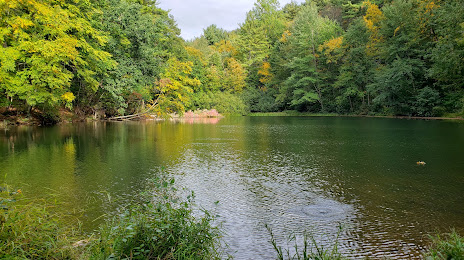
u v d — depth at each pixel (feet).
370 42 135.64
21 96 66.28
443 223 19.63
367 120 108.99
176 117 137.80
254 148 48.49
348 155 42.22
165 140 57.26
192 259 11.80
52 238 12.23
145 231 12.27
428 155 41.19
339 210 22.07
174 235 12.63
